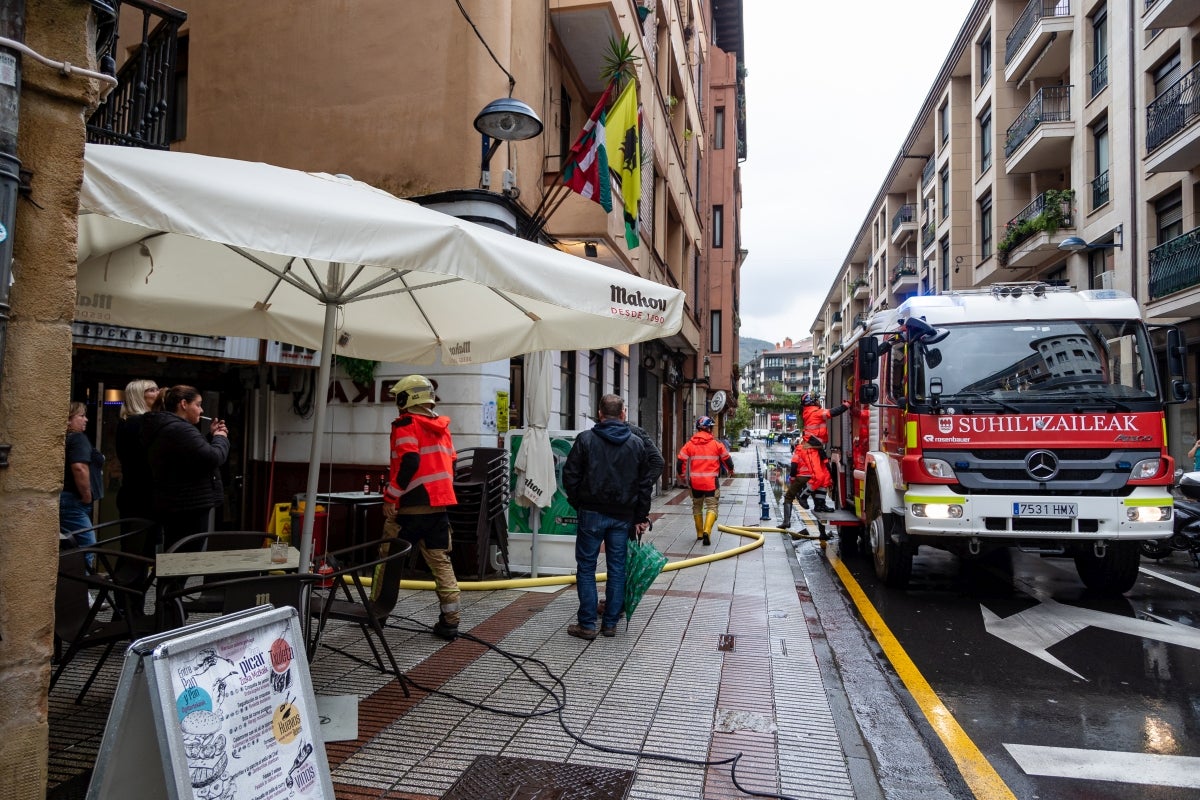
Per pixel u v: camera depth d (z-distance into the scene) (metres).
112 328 6.98
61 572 3.56
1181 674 5.37
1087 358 7.38
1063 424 7.10
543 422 8.03
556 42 11.44
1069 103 24.97
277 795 2.46
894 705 4.70
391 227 3.15
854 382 10.67
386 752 3.67
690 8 22.45
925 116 39.28
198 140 10.31
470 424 8.70
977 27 31.84
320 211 3.01
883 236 52.25
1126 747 4.09
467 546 7.85
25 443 2.18
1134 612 7.23
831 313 89.12
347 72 9.61
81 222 3.50
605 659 5.25
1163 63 19.89
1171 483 7.09
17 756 2.14
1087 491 7.03
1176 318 19.59
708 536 11.00
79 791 3.23
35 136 2.23
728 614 6.62
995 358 7.45
